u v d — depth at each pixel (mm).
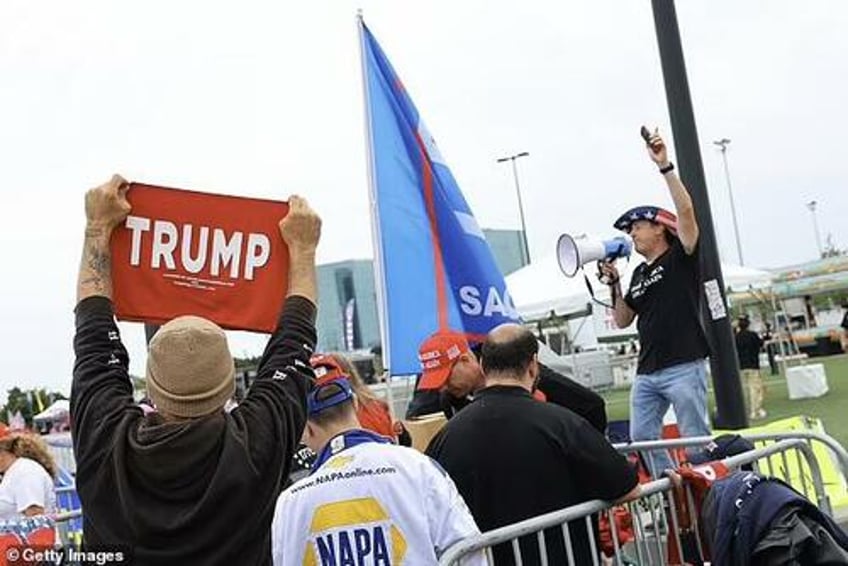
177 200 2623
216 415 2215
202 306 2629
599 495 3375
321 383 3021
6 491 5875
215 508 2119
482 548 2924
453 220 5531
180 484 2133
